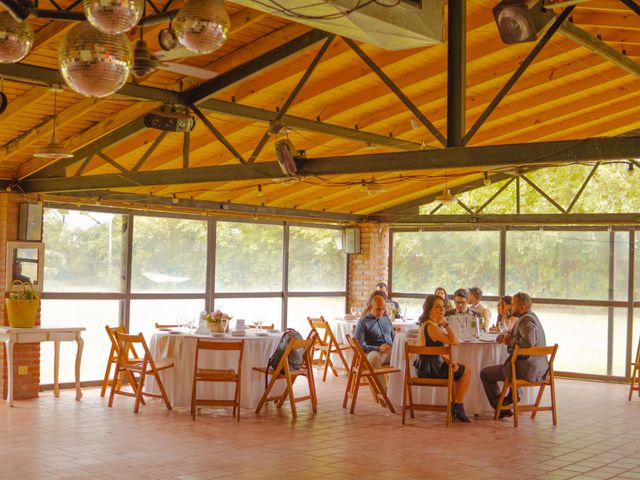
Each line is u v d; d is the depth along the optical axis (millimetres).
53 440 7305
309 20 4379
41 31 6457
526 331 8344
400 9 4559
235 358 8773
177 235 11570
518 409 8305
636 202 12117
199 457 6738
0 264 9641
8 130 8570
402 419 8352
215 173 7949
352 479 6121
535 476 6297
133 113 8242
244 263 12523
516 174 12156
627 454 7125
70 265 10398
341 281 14094
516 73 6055
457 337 8656
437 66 8312
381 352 9422
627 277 12070
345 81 8297
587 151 5781
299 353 8930
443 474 6312
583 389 11188
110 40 3268
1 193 9688
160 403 9289
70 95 7754
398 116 9430
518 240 12906
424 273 13734
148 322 11242
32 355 9641
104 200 10469
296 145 10164
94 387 10477
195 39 3539
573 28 7016
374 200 13242
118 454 6797
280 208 12711
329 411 9000
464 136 5953
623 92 9453
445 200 10250
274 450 7055
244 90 8250
